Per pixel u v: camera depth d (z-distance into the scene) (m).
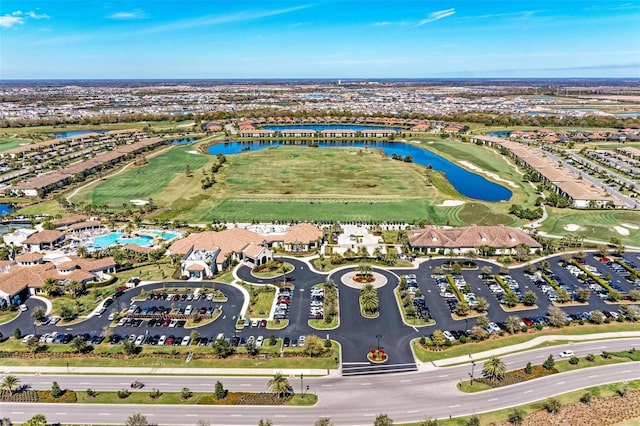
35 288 151.62
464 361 115.00
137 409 99.12
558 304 142.50
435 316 135.75
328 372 111.25
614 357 115.88
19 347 121.56
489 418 95.50
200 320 134.25
